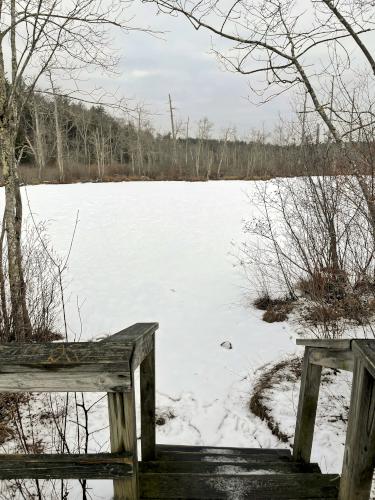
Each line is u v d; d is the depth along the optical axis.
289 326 7.55
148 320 8.22
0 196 20.77
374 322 6.52
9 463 1.85
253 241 13.91
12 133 5.95
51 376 1.77
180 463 2.97
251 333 7.44
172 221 17.50
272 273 10.43
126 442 1.86
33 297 6.74
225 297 9.51
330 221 7.11
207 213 19.03
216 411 4.94
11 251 5.76
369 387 1.89
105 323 8.03
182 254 13.12
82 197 22.67
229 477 2.45
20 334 5.67
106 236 15.09
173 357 6.49
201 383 5.64
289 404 4.80
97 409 4.62
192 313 8.60
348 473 2.03
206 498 2.26
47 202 20.91
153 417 3.06
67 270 11.21
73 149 57.66
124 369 1.75
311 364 2.92
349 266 7.09
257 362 6.26
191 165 51.62
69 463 1.86
